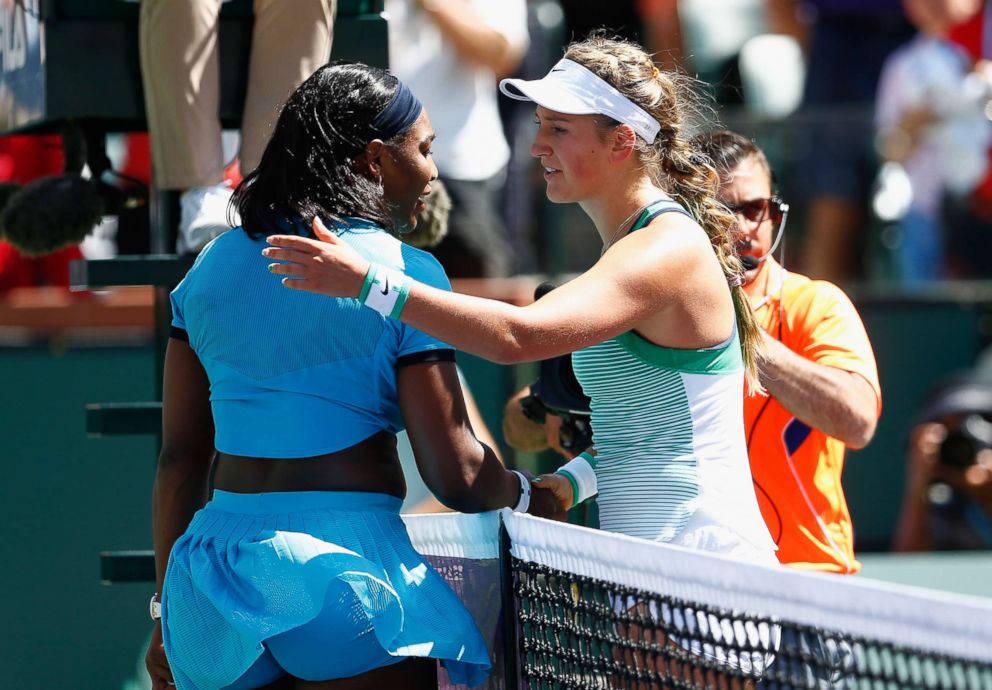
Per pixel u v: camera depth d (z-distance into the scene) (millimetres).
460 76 23172
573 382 11820
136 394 19891
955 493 27297
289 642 9531
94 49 13789
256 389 9922
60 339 21406
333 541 9586
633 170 10648
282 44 13383
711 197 11375
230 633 9648
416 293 9133
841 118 30250
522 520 10266
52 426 19297
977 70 30891
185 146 13516
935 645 7188
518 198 25969
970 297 30516
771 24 31172
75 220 14328
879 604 7520
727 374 10477
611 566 9453
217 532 9906
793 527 13031
